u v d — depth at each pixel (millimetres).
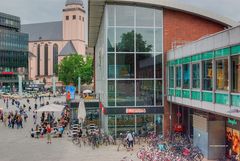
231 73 19828
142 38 34719
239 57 18906
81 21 199625
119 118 34031
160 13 34969
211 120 24781
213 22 36188
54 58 198625
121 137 33562
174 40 35219
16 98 101000
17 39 174875
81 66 136375
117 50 34375
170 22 35188
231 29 19516
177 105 34375
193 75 26797
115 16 34344
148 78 34625
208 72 23500
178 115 34281
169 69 33844
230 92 19797
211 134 24812
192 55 26766
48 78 195125
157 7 34844
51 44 198375
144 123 34312
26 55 180500
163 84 34688
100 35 45281
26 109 68812
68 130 40094
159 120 34500
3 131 41062
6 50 167250
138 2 33969
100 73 45625
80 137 34281
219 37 21312
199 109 25891
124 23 34469
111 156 26422
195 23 35750
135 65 34469
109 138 31734
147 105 34531
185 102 28578
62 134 37969
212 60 22594
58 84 179125
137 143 31484
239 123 22766
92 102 42938
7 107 72938
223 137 24812
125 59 34438
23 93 121000
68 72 136375
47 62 198750
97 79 58969
